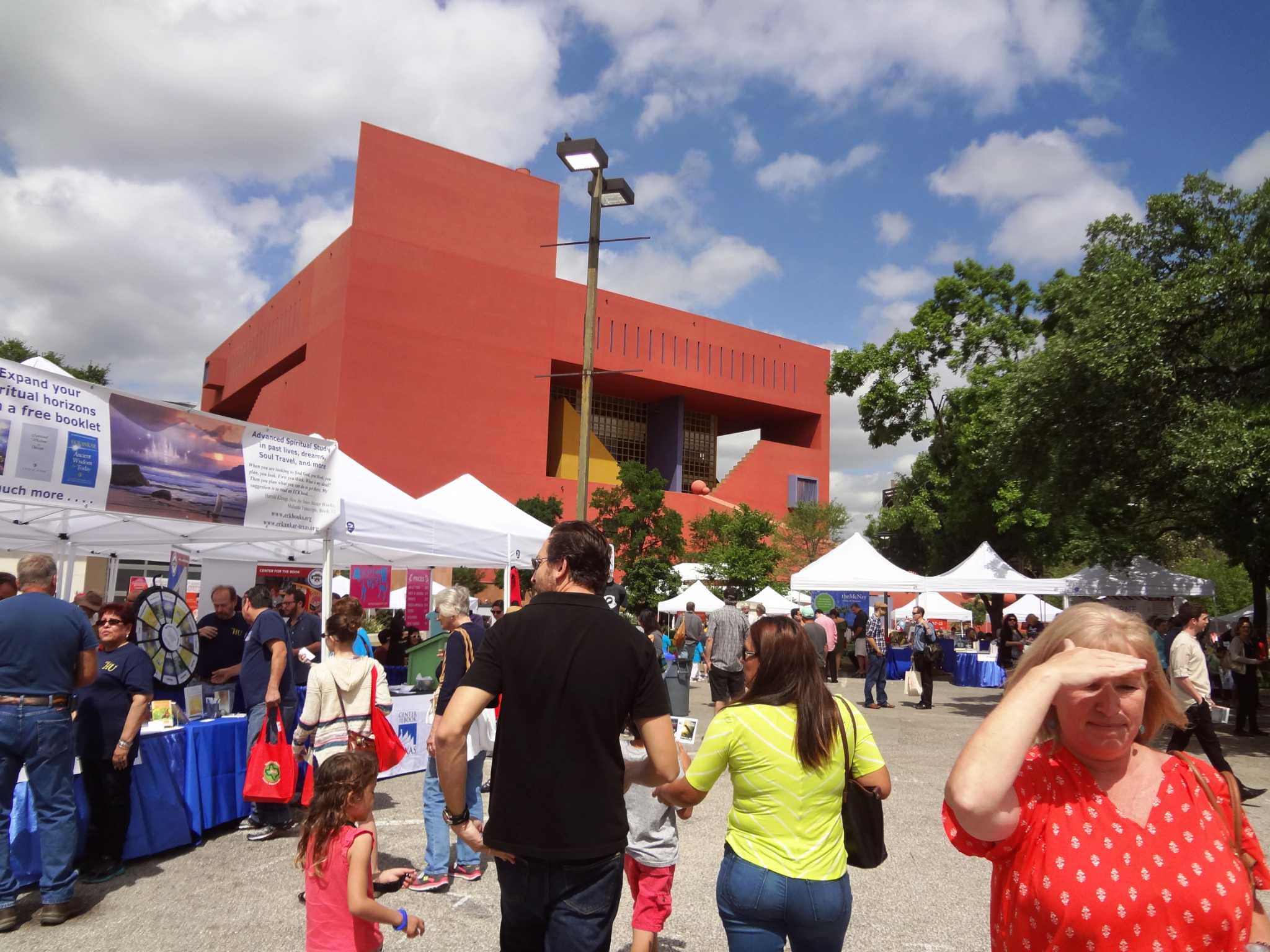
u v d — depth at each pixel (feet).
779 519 182.80
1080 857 5.30
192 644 21.85
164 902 16.24
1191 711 25.50
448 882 17.33
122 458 18.99
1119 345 39.99
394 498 29.55
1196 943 5.10
